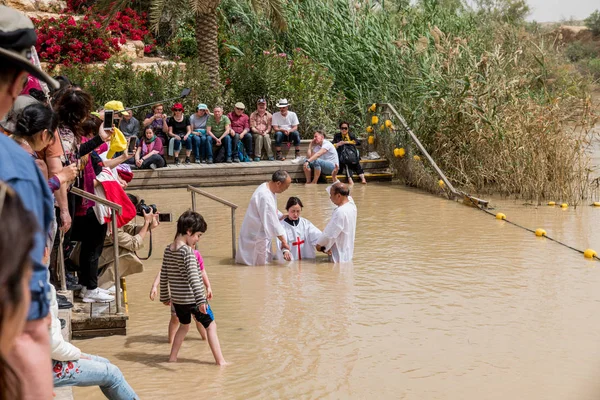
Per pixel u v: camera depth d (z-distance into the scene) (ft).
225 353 23.08
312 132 66.54
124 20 74.90
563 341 24.06
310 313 26.96
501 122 53.36
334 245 34.45
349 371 21.65
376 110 63.00
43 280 7.67
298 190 55.72
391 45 67.26
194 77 63.82
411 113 58.65
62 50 67.51
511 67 59.41
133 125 56.80
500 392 20.15
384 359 22.58
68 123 21.74
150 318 26.37
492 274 32.17
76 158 22.08
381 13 74.18
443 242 38.40
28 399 7.55
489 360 22.48
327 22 74.18
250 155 61.26
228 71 69.15
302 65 68.08
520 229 41.55
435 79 59.41
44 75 8.26
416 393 20.11
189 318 22.16
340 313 26.94
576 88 59.52
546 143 50.88
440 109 56.65
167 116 62.39
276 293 29.48
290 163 59.52
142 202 27.71
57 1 73.15
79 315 24.23
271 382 20.84
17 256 5.58
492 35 72.79
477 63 55.62
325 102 67.46
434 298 28.68
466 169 54.29
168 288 22.76
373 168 61.11
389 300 28.48
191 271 21.75
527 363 22.24
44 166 18.98
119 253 26.63
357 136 68.03
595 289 29.96
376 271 32.76
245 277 31.96
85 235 25.03
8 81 8.13
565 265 33.76
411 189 56.39
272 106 66.69
